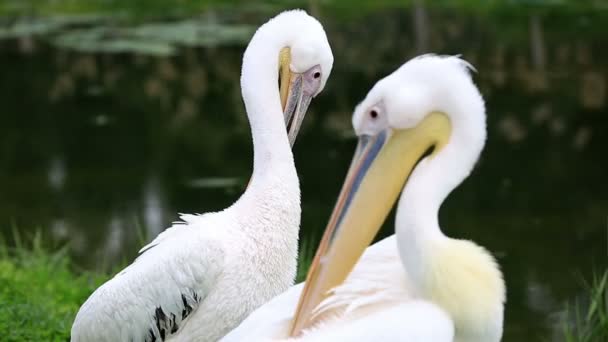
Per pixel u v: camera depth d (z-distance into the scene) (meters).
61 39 25.98
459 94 5.01
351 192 5.20
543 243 13.27
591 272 12.19
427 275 5.01
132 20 28.88
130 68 23.64
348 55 24.86
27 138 18.59
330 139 18.08
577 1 30.62
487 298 5.05
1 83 22.48
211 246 6.73
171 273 6.75
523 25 27.81
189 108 20.55
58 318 8.51
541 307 11.12
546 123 19.17
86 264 12.03
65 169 16.78
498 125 19.09
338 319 5.07
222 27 27.31
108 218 14.08
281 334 5.12
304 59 7.40
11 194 15.32
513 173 16.52
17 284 9.20
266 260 6.93
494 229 13.91
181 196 15.17
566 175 16.30
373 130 5.15
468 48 25.28
